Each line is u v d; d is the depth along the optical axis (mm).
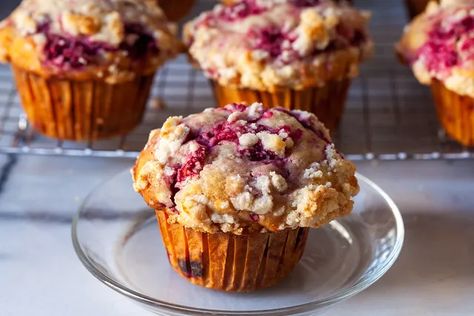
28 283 450
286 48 502
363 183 476
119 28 502
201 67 518
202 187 410
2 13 662
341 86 527
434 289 447
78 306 440
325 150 431
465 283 450
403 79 604
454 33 510
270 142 420
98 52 503
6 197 500
